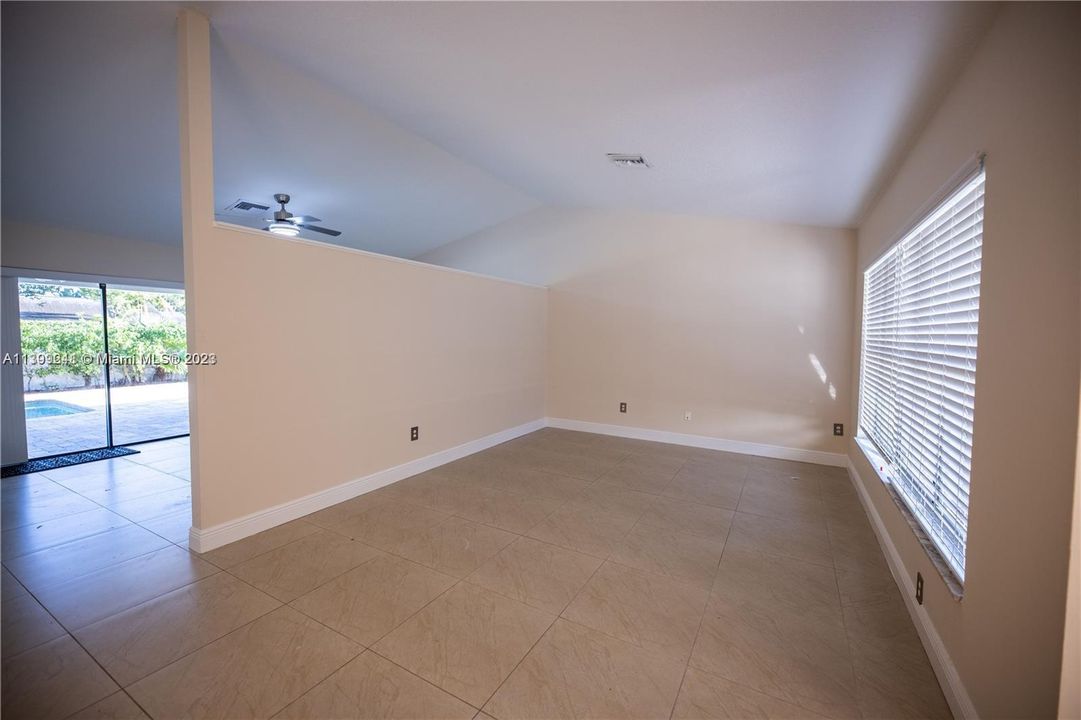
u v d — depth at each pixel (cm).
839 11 153
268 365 297
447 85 279
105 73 266
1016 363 130
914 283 245
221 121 346
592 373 591
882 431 317
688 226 527
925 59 171
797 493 379
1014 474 129
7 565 253
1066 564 106
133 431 575
